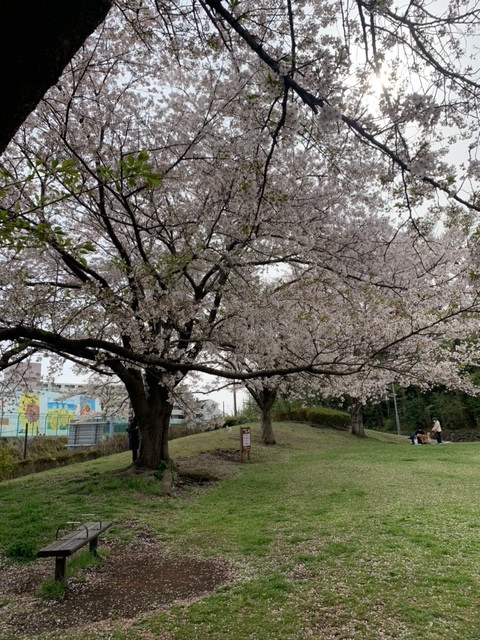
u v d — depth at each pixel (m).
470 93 3.17
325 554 6.13
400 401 38.00
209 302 10.43
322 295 8.90
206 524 8.06
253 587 5.21
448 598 4.76
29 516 8.16
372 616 4.43
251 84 6.14
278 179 7.48
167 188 8.40
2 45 1.79
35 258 9.42
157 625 4.42
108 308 6.19
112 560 6.38
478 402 32.84
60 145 7.21
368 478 11.75
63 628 4.45
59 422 31.61
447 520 7.53
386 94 3.03
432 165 3.00
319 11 4.49
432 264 9.13
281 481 11.95
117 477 11.12
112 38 7.50
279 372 4.50
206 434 21.45
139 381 11.70
